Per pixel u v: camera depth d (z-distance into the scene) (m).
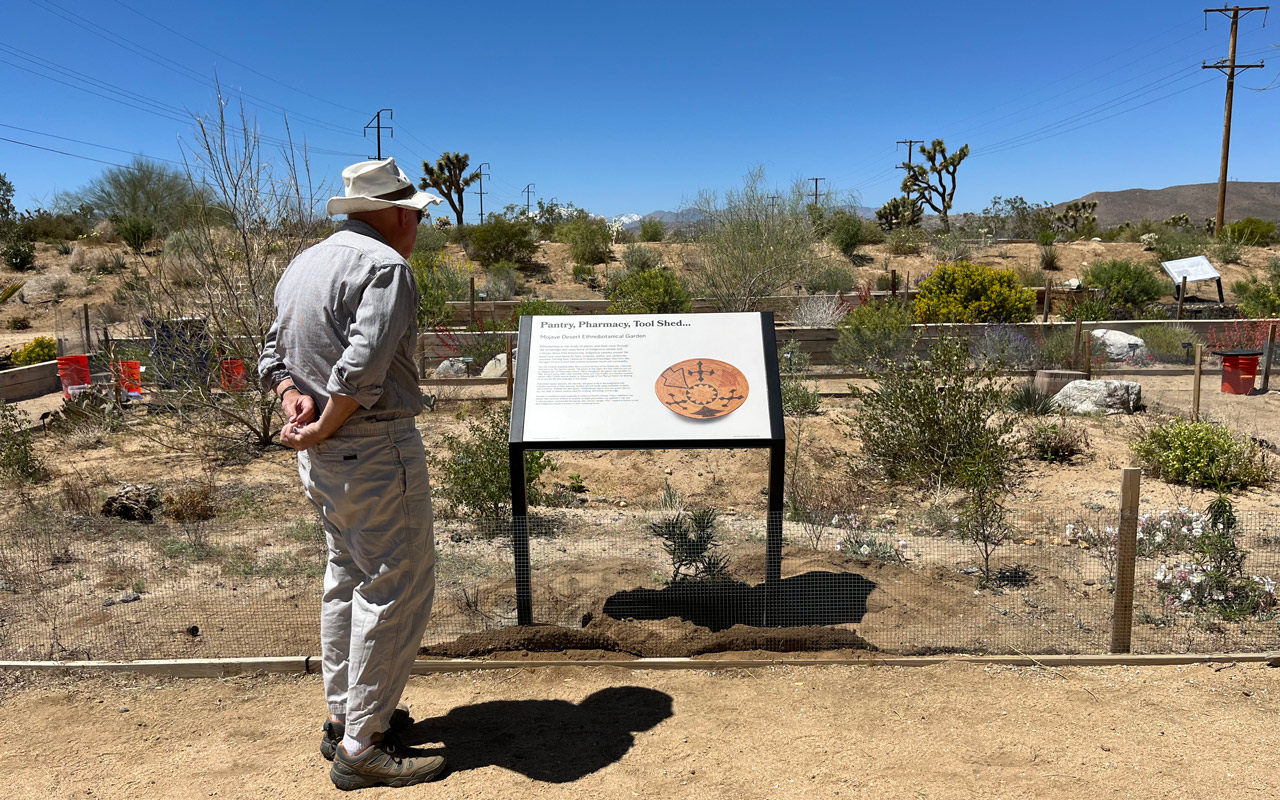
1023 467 8.11
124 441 9.51
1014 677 3.75
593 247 31.89
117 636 4.25
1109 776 2.96
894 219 45.62
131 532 6.03
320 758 3.14
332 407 2.64
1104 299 21.80
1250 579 4.64
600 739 3.25
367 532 2.85
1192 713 3.41
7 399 12.49
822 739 3.23
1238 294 25.72
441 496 6.73
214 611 4.57
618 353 4.49
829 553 5.31
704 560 4.82
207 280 9.19
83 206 32.59
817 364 15.14
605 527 6.13
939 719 3.38
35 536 5.84
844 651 4.01
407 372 2.88
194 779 3.01
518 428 4.21
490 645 4.03
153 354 9.27
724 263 21.81
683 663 3.86
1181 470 7.55
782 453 4.27
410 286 2.74
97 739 3.31
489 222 31.70
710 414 4.26
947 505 6.66
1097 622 4.36
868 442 7.89
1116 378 13.39
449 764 3.07
